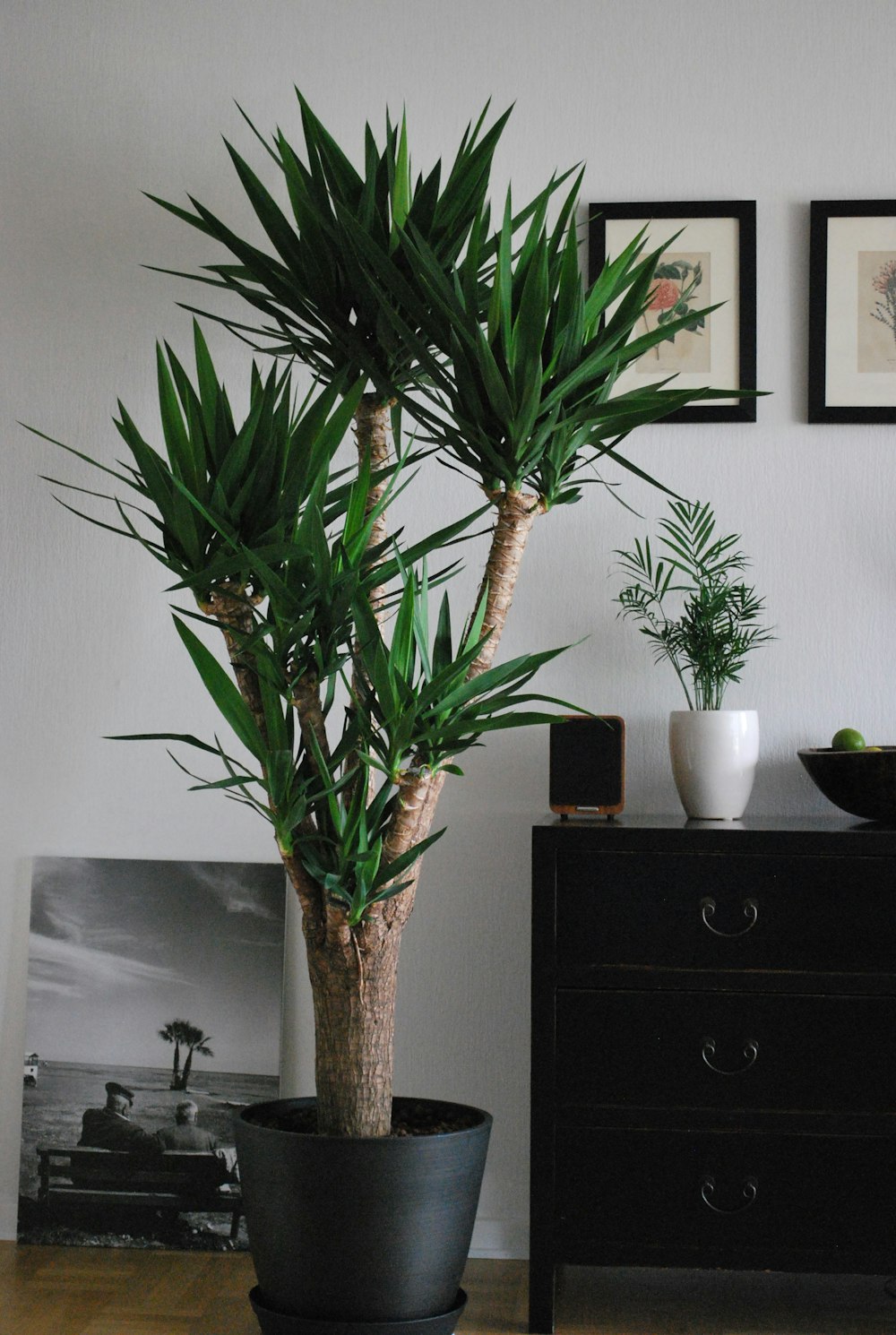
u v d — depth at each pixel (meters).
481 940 2.33
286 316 1.97
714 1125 1.91
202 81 2.42
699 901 1.93
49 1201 2.28
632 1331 1.97
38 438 2.43
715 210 2.33
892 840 1.89
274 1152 1.72
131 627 2.41
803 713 2.32
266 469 1.73
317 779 1.82
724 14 2.37
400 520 2.39
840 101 2.34
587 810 2.18
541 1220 1.93
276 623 1.72
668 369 2.35
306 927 1.81
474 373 1.72
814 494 2.33
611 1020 1.94
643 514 2.35
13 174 2.44
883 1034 1.90
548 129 2.38
